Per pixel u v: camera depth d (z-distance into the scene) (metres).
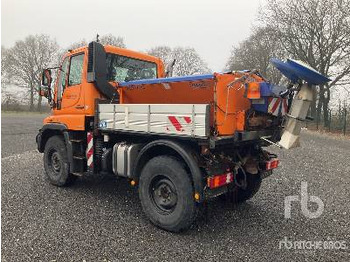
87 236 3.90
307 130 21.91
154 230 4.14
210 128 3.82
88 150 5.41
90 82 5.30
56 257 3.38
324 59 23.25
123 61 5.92
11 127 20.33
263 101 4.16
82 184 6.27
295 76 4.30
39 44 47.12
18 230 4.02
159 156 4.24
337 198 5.60
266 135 4.56
